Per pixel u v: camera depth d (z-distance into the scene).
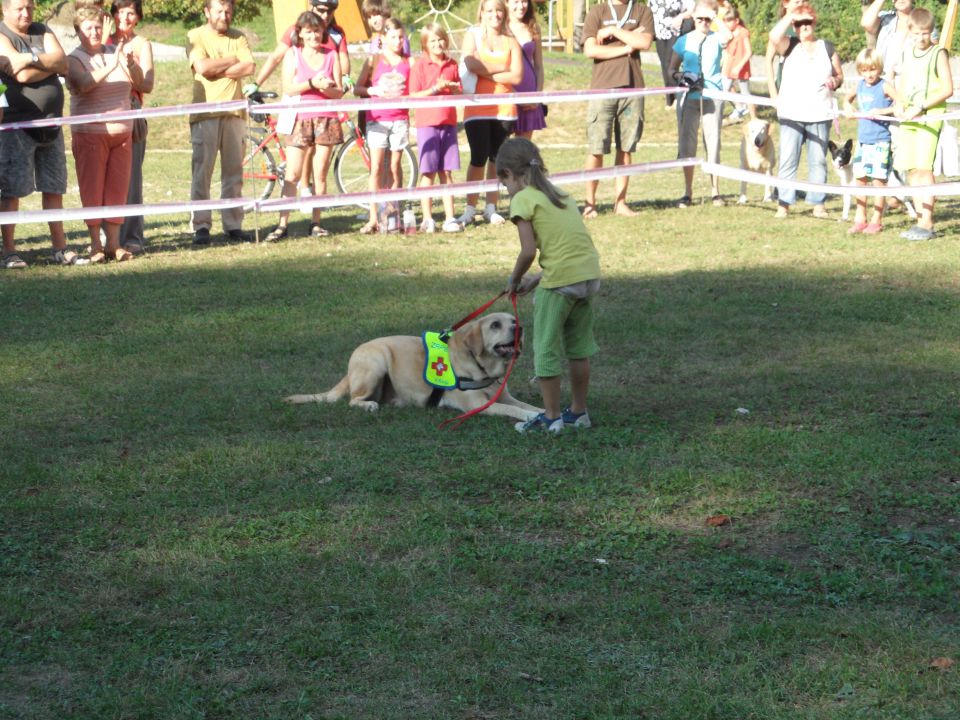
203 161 14.04
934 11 29.58
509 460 6.82
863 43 31.50
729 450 6.92
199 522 5.94
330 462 6.77
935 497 6.11
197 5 37.56
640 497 6.23
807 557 5.48
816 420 7.49
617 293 11.25
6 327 10.12
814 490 6.28
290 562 5.42
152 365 9.03
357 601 5.02
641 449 7.00
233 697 4.28
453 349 7.78
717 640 4.65
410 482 6.48
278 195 17.23
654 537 5.71
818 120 14.84
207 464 6.79
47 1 30.33
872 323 9.91
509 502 6.16
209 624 4.84
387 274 12.24
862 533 5.71
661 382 8.48
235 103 13.44
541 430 7.31
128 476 6.59
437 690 4.33
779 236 14.01
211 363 9.09
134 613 4.96
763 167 16.48
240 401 8.05
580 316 7.23
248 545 5.65
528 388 8.52
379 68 14.62
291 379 8.61
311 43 14.16
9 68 12.24
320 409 7.81
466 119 14.94
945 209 15.97
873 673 4.38
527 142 7.10
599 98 15.03
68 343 9.62
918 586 5.10
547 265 7.04
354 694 4.31
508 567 5.33
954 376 8.37
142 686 4.36
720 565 5.34
